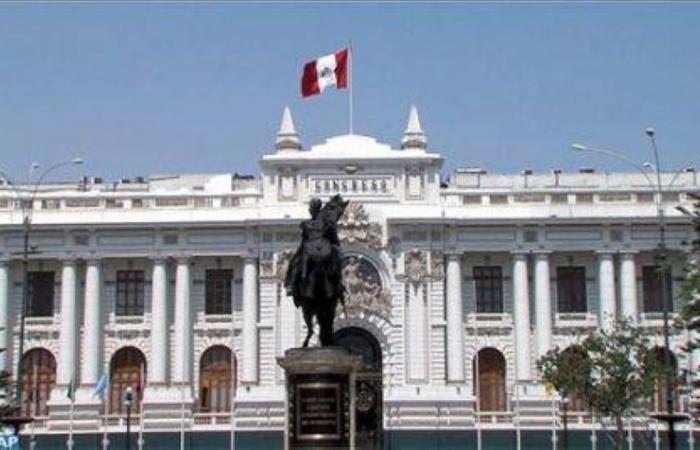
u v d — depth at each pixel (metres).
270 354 115.69
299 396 45.00
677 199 117.69
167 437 114.25
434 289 116.31
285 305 116.12
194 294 118.88
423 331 115.25
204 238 117.88
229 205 119.00
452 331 115.62
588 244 117.06
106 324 118.56
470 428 112.69
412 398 113.25
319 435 44.66
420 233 116.94
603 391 94.94
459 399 113.31
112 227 117.50
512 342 117.12
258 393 114.38
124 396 117.44
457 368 114.94
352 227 116.44
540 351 115.69
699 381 82.75
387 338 115.38
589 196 118.25
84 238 118.25
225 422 115.56
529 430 113.38
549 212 117.25
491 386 117.19
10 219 118.06
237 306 118.38
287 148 119.44
